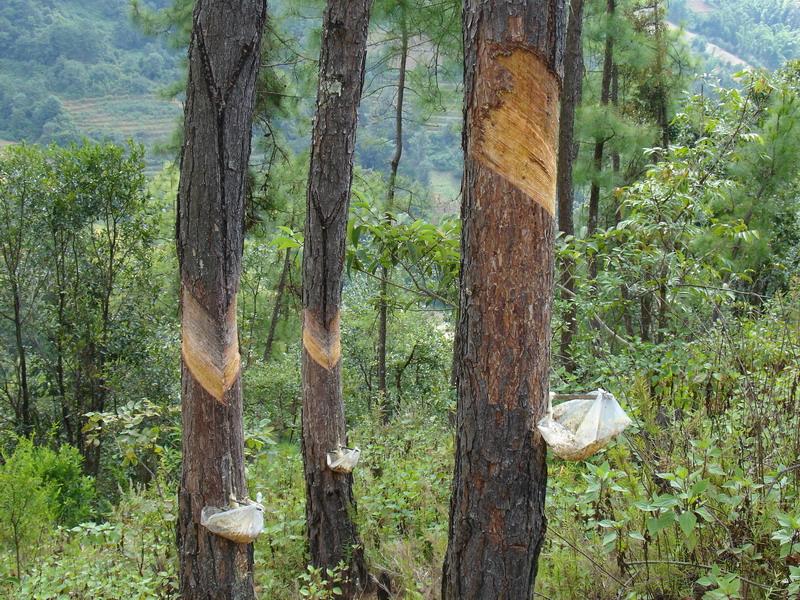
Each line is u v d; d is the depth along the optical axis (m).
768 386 3.43
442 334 14.04
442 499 4.72
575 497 3.75
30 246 13.47
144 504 4.61
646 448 3.21
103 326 13.50
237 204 2.93
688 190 5.58
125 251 14.19
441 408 7.54
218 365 2.94
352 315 14.41
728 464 2.98
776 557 2.68
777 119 9.45
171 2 13.73
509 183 2.11
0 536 5.24
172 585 3.85
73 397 13.89
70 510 8.36
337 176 4.35
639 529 3.01
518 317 2.13
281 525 4.62
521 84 2.09
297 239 5.19
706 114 6.52
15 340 14.82
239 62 2.82
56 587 3.83
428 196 12.77
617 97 15.81
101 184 13.32
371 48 12.03
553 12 2.09
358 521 4.61
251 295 21.34
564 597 3.01
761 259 9.62
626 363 4.59
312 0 12.16
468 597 2.26
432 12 10.84
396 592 4.40
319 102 4.31
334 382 4.56
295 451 7.03
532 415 2.18
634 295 5.45
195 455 2.97
